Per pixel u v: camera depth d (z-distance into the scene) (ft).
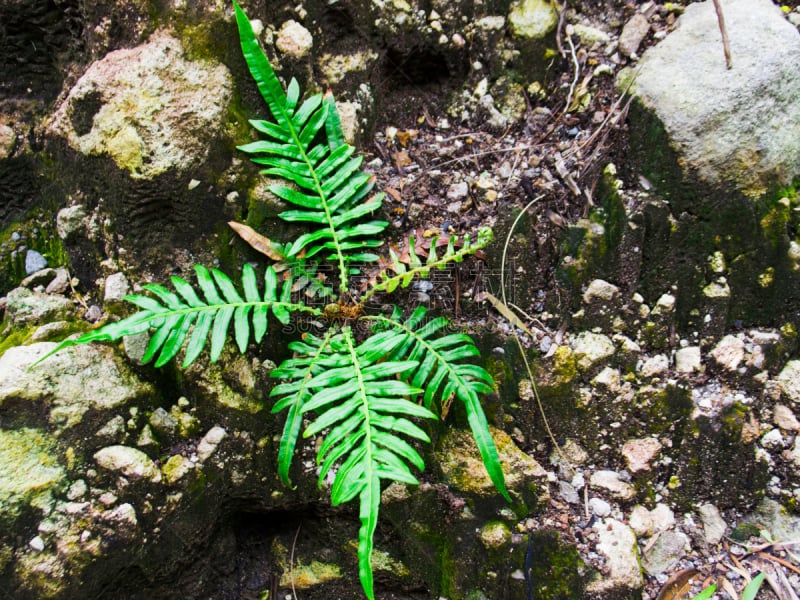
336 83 2.31
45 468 1.88
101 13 2.09
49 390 1.94
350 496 1.72
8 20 2.20
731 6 2.27
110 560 1.92
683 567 2.19
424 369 1.98
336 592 2.28
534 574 2.10
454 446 2.17
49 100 2.34
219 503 2.11
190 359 1.90
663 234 2.19
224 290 2.00
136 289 2.12
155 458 2.02
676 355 2.23
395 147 2.42
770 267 2.19
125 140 2.00
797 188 2.18
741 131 2.12
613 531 2.14
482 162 2.36
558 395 2.20
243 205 2.13
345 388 1.87
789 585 2.13
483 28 2.41
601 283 2.21
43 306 2.18
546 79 2.42
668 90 2.19
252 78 2.12
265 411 2.12
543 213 2.25
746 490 2.22
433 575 2.19
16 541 1.82
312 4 2.26
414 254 2.15
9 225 2.40
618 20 2.40
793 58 2.16
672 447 2.22
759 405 2.22
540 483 2.14
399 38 2.39
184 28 2.04
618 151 2.27
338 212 2.17
